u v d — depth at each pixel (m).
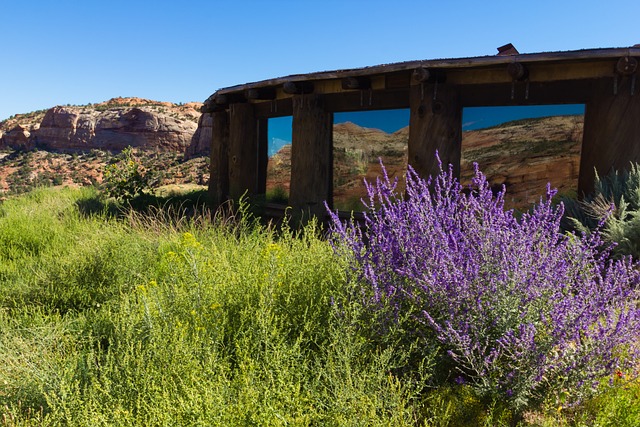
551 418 3.01
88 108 161.25
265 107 10.99
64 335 4.43
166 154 128.25
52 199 14.19
